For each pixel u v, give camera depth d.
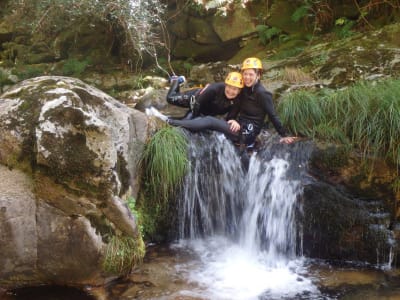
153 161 4.23
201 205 4.47
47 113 3.35
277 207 4.26
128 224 3.58
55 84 3.63
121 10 7.68
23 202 3.37
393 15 7.23
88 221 3.42
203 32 8.74
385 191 4.08
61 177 3.36
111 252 3.49
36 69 9.10
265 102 4.52
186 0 8.86
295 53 7.27
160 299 3.43
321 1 7.70
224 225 4.56
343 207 4.07
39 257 3.45
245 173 4.49
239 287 3.65
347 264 4.08
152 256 4.15
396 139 4.07
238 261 4.12
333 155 4.23
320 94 5.08
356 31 7.34
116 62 9.28
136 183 4.23
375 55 5.90
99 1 7.72
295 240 4.21
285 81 5.76
